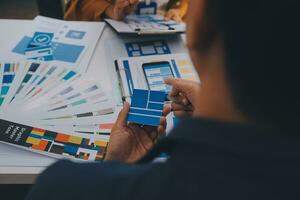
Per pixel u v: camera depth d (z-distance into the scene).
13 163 0.77
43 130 0.83
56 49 1.08
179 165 0.31
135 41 1.13
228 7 0.27
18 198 1.29
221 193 0.28
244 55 0.28
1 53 1.05
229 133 0.29
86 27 1.18
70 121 0.85
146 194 0.32
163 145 0.33
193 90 0.83
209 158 0.29
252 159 0.28
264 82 0.27
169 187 0.31
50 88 0.94
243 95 0.29
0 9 2.50
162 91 0.88
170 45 1.12
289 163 0.27
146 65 1.04
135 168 0.36
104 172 0.38
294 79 0.27
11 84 0.95
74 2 1.40
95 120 0.86
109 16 1.33
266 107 0.28
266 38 0.27
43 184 0.40
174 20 1.21
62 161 0.43
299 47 0.26
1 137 0.80
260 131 0.28
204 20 0.30
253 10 0.26
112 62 1.05
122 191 0.33
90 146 0.80
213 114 0.31
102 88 0.96
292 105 0.28
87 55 1.07
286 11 0.26
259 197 0.28
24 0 2.57
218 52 0.30
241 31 0.27
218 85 0.31
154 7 1.26
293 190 0.27
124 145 0.77
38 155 0.79
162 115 0.81
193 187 0.29
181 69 1.03
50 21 1.20
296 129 0.28
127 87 0.96
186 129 0.31
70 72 1.00
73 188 0.38
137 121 0.79
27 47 1.08
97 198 0.35
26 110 0.87
